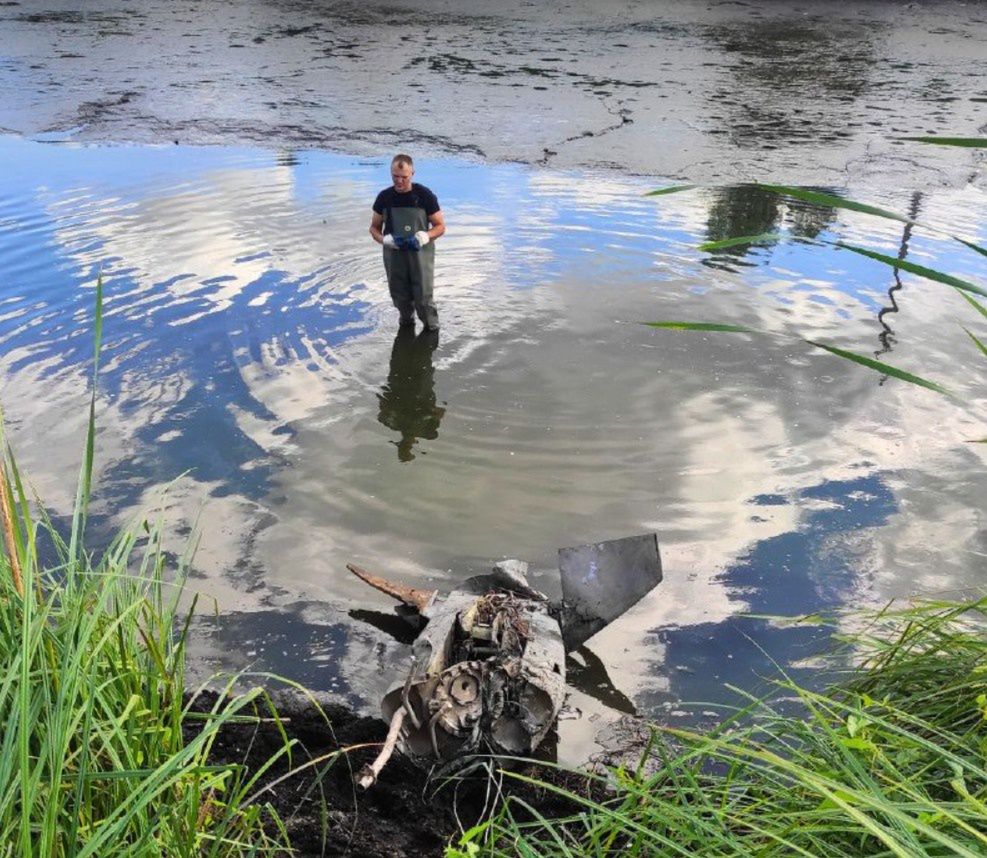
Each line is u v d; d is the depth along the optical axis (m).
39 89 15.66
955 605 3.58
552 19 22.44
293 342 8.19
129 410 7.04
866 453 6.52
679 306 9.00
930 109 14.87
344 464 6.39
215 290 9.13
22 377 7.48
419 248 8.12
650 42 19.95
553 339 8.34
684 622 4.93
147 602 3.38
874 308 8.88
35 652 2.70
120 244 10.12
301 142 13.39
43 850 2.22
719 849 2.55
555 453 6.55
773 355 8.02
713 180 11.90
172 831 2.65
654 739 3.27
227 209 11.15
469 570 5.33
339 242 10.34
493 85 16.22
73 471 6.24
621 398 7.31
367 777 3.55
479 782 3.88
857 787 2.31
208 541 5.57
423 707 3.96
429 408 7.16
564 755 4.05
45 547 5.43
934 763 2.54
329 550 5.51
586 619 4.73
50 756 2.38
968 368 7.71
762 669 4.58
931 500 5.96
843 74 17.25
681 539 5.61
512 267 9.84
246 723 4.16
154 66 17.36
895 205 11.04
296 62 17.83
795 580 5.23
